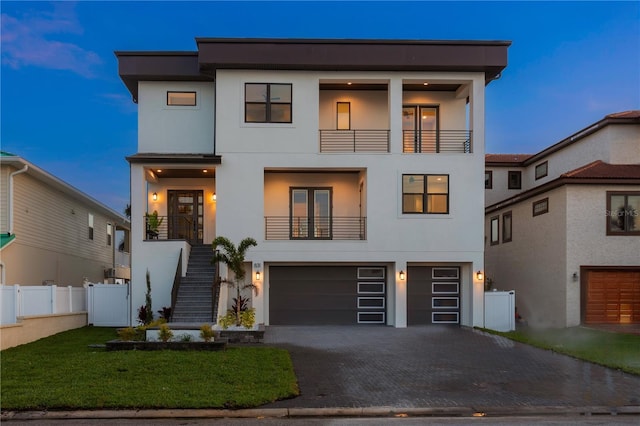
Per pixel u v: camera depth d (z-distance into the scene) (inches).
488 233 962.1
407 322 669.9
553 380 358.6
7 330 453.7
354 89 714.2
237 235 644.1
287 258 646.5
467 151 693.3
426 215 653.9
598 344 506.3
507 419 280.1
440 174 658.8
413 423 271.7
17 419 267.0
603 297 679.7
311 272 674.2
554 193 713.6
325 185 713.0
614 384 347.6
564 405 300.8
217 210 644.7
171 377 331.6
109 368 351.3
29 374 336.5
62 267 823.7
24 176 687.7
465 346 494.6
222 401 286.0
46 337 529.7
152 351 420.8
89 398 284.8
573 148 819.4
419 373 377.1
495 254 924.6
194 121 705.0
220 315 580.4
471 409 293.1
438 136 711.7
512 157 1023.0
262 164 651.5
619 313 679.1
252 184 649.6
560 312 690.2
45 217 756.0
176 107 705.6
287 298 669.9
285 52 645.3
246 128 652.7
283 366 375.2
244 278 621.6
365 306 674.2
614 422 275.3
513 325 657.0
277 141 654.5
